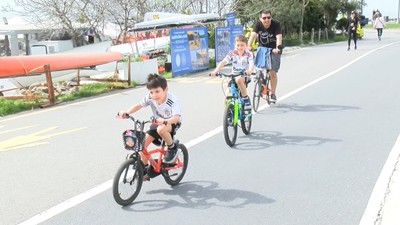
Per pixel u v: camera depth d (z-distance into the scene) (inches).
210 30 1098.7
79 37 1119.6
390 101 415.5
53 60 565.0
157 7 1155.9
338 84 523.2
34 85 653.9
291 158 263.3
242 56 316.8
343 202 199.6
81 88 597.0
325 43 1378.0
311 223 181.8
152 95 208.1
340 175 232.4
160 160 217.5
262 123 353.4
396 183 217.6
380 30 1346.0
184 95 508.1
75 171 256.7
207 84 596.1
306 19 1425.9
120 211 199.2
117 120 391.5
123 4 1066.1
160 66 771.4
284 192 213.5
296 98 451.8
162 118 211.6
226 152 279.7
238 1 1197.7
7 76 515.8
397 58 764.0
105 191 223.8
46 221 192.7
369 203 197.0
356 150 273.6
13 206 209.9
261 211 194.2
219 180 232.5
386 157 257.9
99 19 1085.8
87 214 197.6
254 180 230.5
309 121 353.7
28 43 1147.3
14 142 329.1
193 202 206.1
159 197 213.2
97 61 621.0
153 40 993.5
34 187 233.9
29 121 407.2
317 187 217.6
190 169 250.5
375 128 323.9
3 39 1126.4
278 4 1285.7
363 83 520.4
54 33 1106.1
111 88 594.6
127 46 983.6
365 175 230.8
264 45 407.2
